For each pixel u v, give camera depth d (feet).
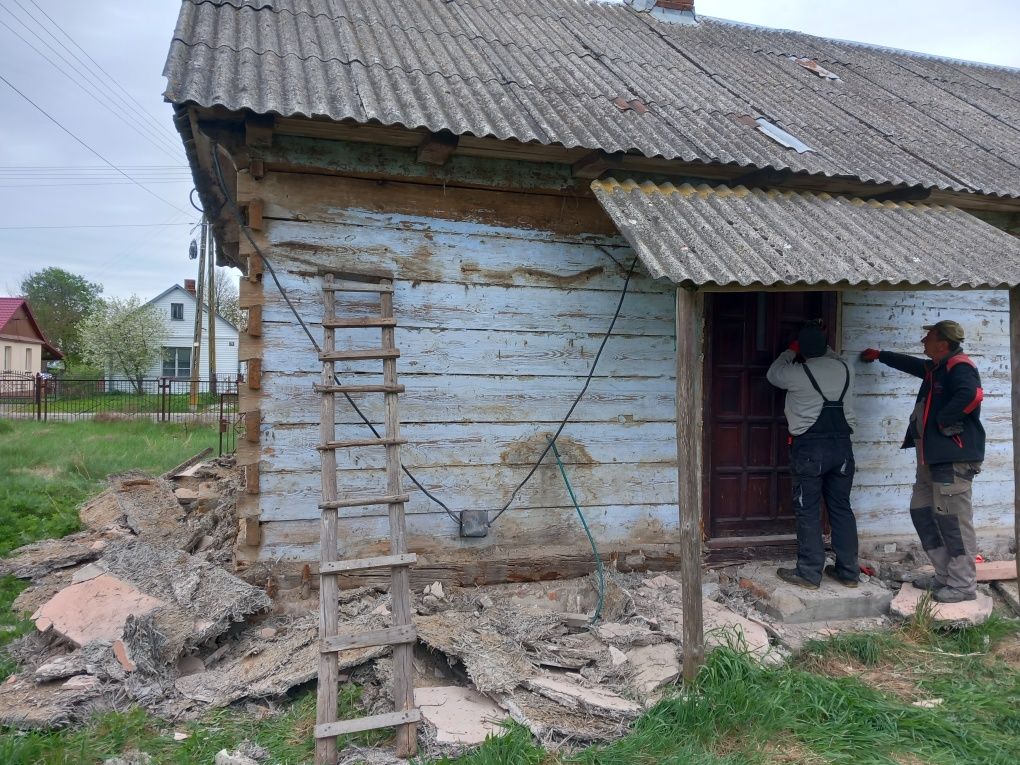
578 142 15.93
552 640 14.71
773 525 20.72
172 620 14.23
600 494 18.43
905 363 18.94
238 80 15.60
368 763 10.98
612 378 18.45
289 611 16.07
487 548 17.62
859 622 17.19
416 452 17.07
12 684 13.03
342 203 16.52
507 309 17.67
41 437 47.55
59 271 228.22
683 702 12.43
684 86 22.53
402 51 19.57
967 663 15.28
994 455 23.02
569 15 27.89
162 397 65.31
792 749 11.85
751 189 18.49
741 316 20.31
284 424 16.25
